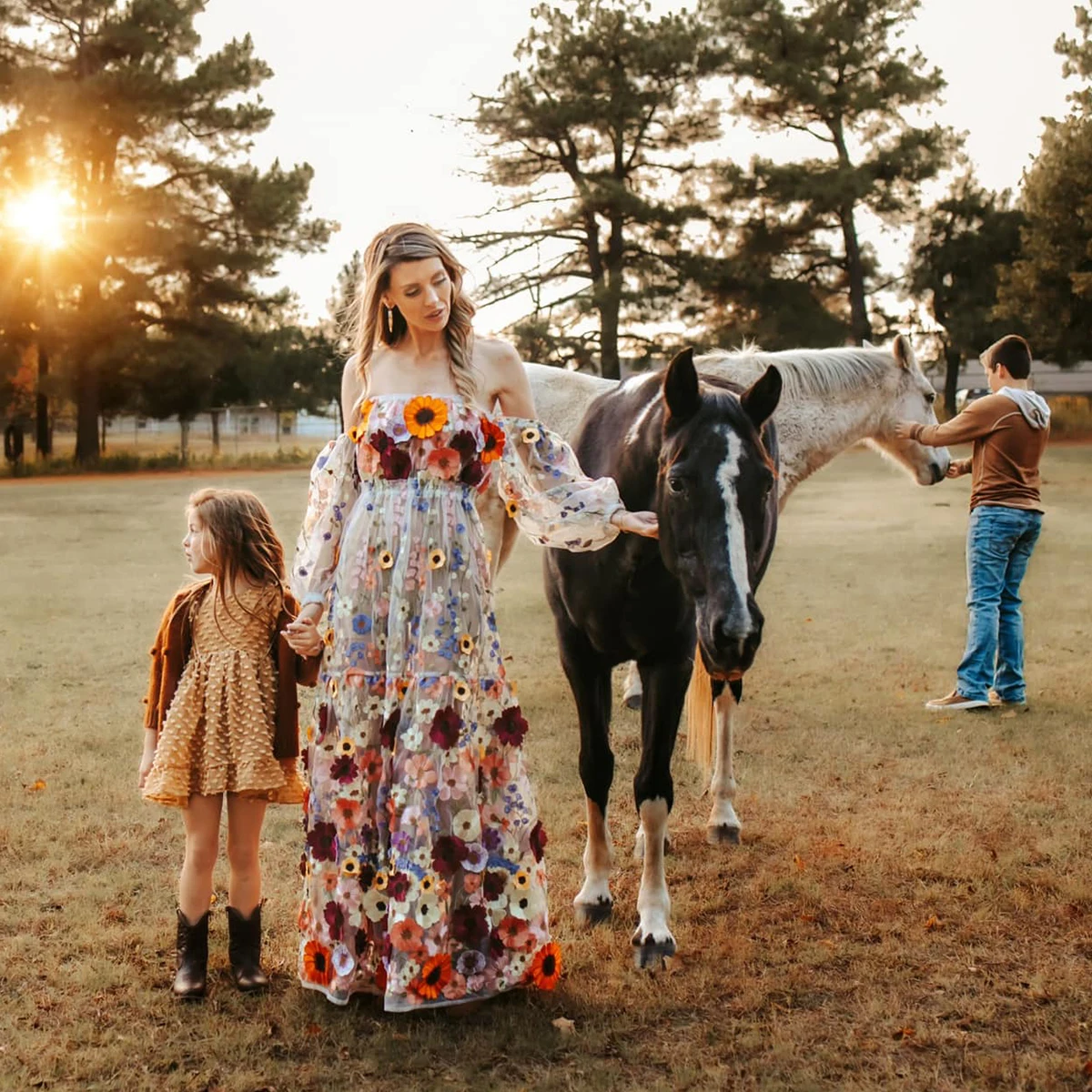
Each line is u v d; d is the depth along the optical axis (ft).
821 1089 8.59
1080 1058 8.91
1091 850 13.23
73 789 15.60
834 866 13.01
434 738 9.39
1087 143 101.65
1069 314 106.11
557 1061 9.09
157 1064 9.00
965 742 17.74
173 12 106.93
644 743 11.35
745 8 114.52
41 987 10.22
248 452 128.77
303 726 19.56
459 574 9.64
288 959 10.78
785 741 18.01
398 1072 8.87
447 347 9.98
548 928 10.36
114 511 63.10
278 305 115.03
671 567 10.00
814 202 115.24
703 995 10.12
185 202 110.63
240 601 10.09
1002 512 19.40
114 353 105.19
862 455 107.76
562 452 10.39
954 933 11.28
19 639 26.25
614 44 109.50
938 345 131.23
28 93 102.06
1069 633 25.76
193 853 10.05
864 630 26.99
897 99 118.62
